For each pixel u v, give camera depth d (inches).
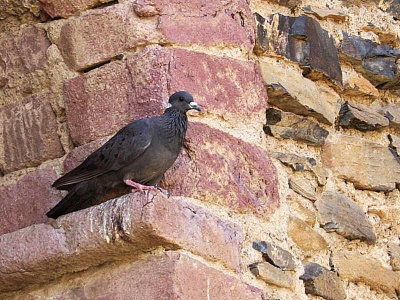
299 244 378.3
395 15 460.1
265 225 365.1
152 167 331.3
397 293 406.0
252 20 392.8
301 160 391.9
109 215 319.6
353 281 394.3
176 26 366.0
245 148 367.6
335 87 423.8
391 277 405.1
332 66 420.5
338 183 409.7
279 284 357.7
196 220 330.3
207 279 323.9
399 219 421.4
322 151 410.3
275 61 400.2
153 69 354.3
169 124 333.4
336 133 418.0
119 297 322.3
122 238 316.2
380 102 448.1
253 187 365.1
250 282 349.1
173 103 338.6
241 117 372.5
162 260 317.7
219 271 331.0
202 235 329.7
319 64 412.2
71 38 378.0
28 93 390.0
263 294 346.6
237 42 382.0
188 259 319.9
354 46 434.6
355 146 418.6
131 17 365.7
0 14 400.8
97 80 366.3
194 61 363.6
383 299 402.6
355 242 402.3
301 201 387.5
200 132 354.0
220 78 370.0
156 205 313.7
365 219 407.8
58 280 341.4
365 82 437.1
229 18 382.9
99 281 329.7
